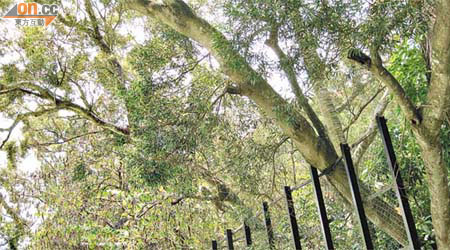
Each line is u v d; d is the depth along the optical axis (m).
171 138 6.01
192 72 6.76
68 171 10.18
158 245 9.70
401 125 6.04
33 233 10.80
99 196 10.05
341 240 6.35
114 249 9.64
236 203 8.13
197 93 6.25
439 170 4.12
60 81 10.03
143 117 6.13
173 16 5.89
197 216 9.70
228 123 6.50
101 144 10.23
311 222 6.96
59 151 10.84
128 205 9.70
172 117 6.07
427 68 5.00
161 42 6.78
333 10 3.75
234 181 7.12
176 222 9.62
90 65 10.41
